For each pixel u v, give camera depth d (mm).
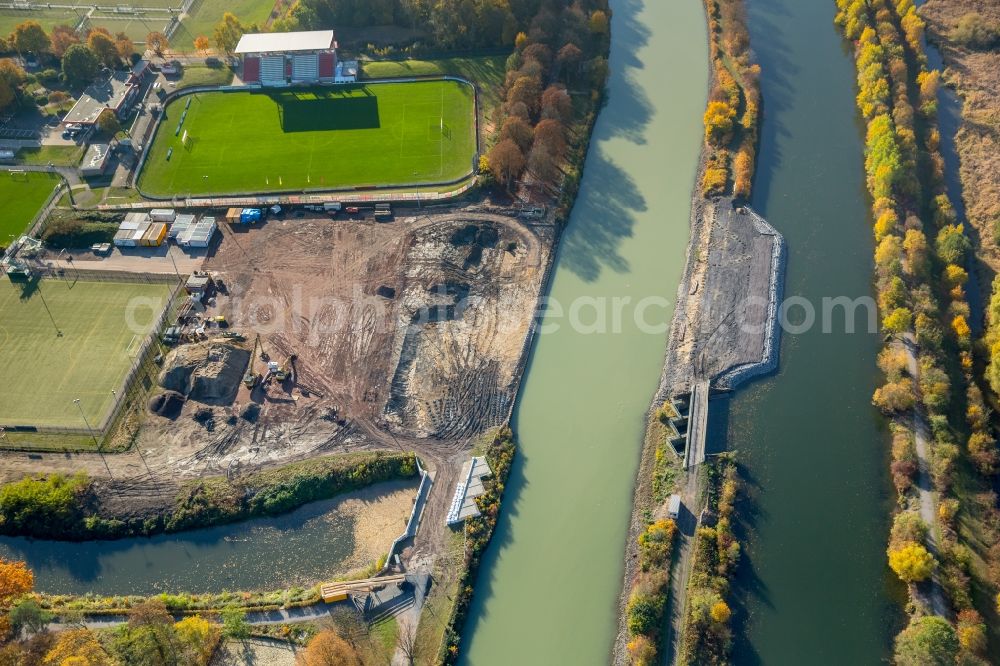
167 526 129375
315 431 142250
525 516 132625
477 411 146250
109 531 128500
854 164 198375
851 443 141125
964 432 139125
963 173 194750
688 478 134625
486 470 136625
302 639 114938
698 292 167250
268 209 183625
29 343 155500
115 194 187250
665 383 151125
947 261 165750
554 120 195625
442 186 189500
